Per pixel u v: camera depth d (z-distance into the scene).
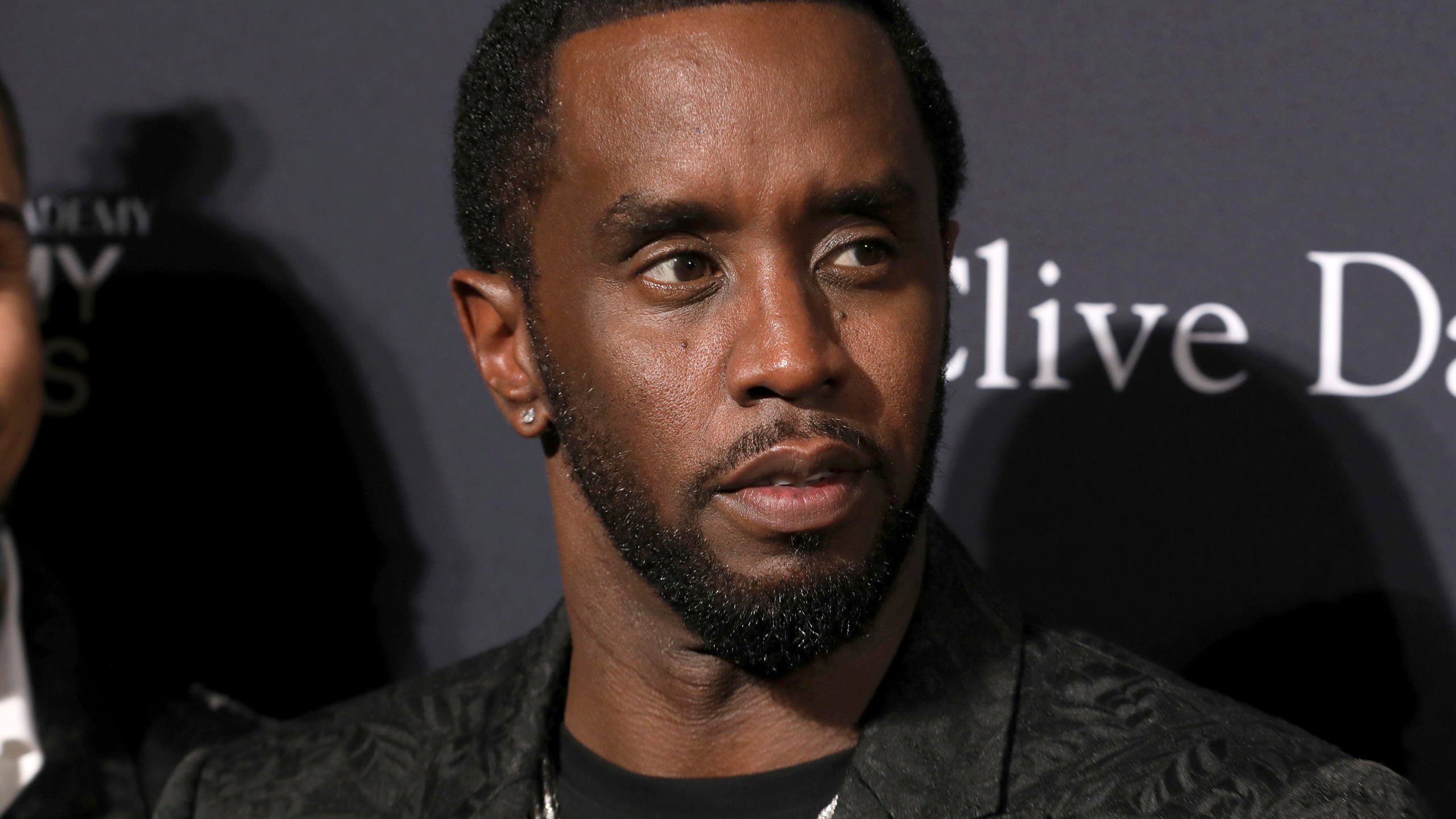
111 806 3.12
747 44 1.76
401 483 3.54
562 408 1.93
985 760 1.92
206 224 3.62
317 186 3.56
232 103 3.60
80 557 3.66
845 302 1.78
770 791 1.94
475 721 2.30
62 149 3.68
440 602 3.53
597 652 2.07
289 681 3.59
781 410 1.73
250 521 3.61
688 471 1.77
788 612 1.76
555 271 1.89
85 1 3.66
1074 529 3.17
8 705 3.11
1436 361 2.99
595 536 2.01
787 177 1.72
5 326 3.03
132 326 3.65
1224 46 3.07
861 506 1.77
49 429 3.68
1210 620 3.11
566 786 2.11
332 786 2.32
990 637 2.06
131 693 3.49
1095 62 3.12
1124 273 3.13
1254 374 3.08
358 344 3.55
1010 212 3.17
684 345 1.78
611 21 1.85
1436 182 2.98
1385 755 3.01
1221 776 1.83
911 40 1.99
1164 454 3.12
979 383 3.20
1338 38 3.01
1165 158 3.10
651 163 1.75
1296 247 3.05
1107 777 1.88
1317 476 3.05
